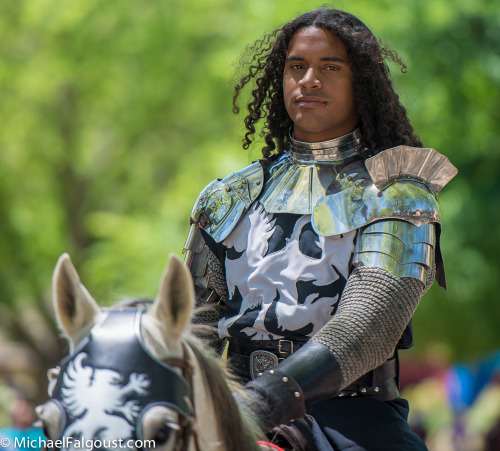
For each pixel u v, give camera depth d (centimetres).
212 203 714
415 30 1852
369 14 1798
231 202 705
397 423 653
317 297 648
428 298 2083
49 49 2703
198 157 2503
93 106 2848
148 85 2712
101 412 460
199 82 2627
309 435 625
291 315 647
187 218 2294
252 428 537
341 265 652
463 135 1934
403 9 1838
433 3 1834
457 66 1877
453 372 2261
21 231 2878
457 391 2236
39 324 3083
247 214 696
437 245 671
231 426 522
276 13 1916
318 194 680
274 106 768
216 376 525
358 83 698
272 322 651
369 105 702
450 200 1997
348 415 643
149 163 2947
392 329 611
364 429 638
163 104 2777
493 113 1972
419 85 1827
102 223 2452
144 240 2244
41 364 2927
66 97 2861
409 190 654
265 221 684
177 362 491
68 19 2614
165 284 498
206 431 511
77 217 2948
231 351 680
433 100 1830
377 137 710
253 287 666
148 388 470
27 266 2902
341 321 598
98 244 2528
